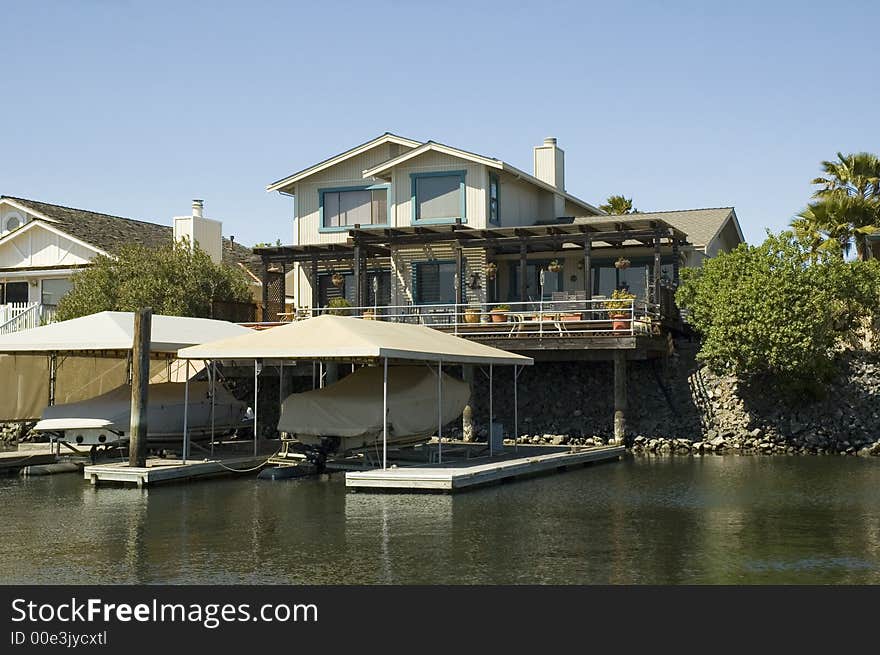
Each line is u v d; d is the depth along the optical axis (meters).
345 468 21.81
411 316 29.48
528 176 33.12
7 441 28.25
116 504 17.11
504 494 18.03
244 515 15.79
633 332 24.83
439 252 31.61
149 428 22.30
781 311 24.33
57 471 22.17
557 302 25.98
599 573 11.59
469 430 26.92
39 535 14.14
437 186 31.92
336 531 14.29
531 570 11.73
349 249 31.03
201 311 31.27
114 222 41.62
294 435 21.70
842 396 25.44
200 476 20.62
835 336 25.66
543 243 28.95
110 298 31.08
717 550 12.83
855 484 18.94
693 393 26.61
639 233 26.92
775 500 17.05
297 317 29.72
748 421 25.62
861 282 25.78
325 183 34.00
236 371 28.44
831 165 36.91
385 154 33.25
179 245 33.34
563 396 27.56
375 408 20.77
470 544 13.27
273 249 31.22
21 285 38.31
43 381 26.98
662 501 17.03
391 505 16.78
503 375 28.47
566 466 21.94
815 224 35.56
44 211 38.84
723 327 24.73
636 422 26.50
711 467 21.91
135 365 20.03
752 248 25.72
